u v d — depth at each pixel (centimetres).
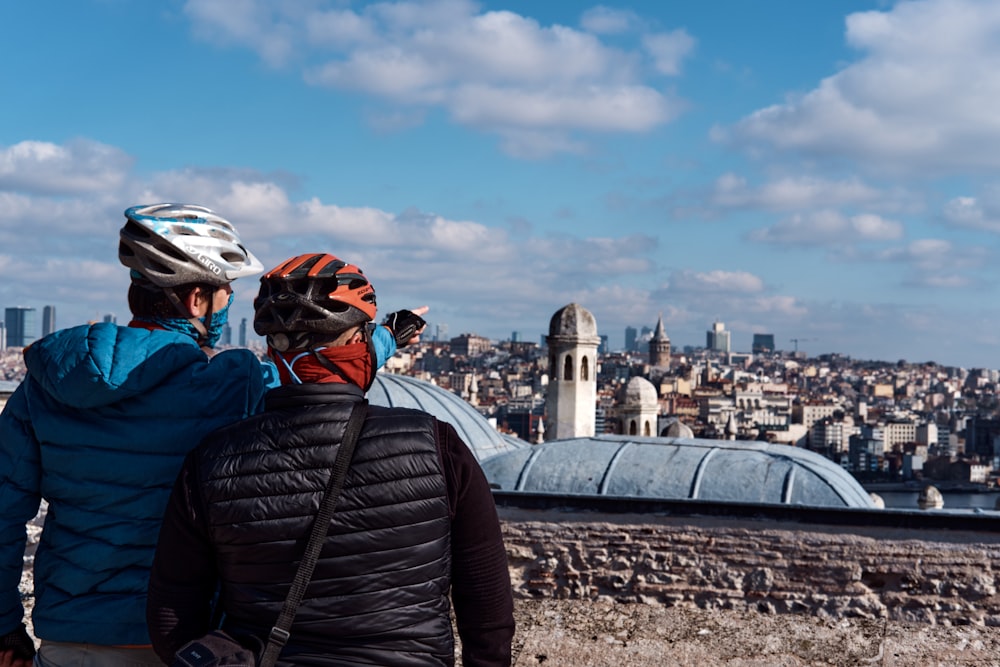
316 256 230
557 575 741
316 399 219
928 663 584
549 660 589
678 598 712
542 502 754
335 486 209
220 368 254
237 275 269
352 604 207
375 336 270
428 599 214
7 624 249
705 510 716
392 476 213
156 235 251
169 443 244
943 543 661
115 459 240
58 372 238
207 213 268
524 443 1558
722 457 813
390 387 1374
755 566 700
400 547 211
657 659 590
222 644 204
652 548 724
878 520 677
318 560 206
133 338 244
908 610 662
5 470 247
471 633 229
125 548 240
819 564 684
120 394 237
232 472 210
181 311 261
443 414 1361
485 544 228
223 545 210
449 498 222
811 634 635
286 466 210
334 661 206
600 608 700
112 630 238
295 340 222
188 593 217
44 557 249
